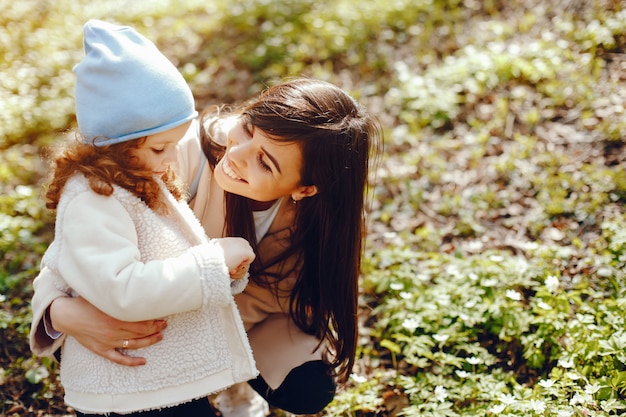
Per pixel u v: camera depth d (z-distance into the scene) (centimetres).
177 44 668
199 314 211
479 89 524
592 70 516
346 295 245
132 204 202
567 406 260
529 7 614
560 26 568
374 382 303
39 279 217
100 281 188
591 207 398
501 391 281
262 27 665
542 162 447
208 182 238
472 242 401
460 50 582
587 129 465
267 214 239
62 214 198
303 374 249
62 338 219
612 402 257
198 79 602
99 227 192
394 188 456
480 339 322
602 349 285
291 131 205
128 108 189
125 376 206
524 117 492
